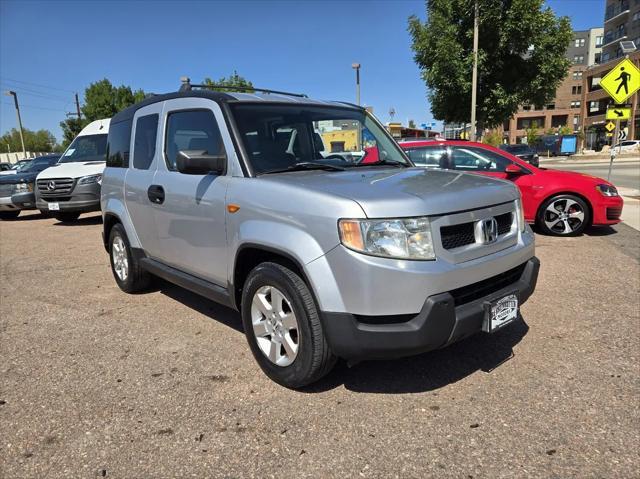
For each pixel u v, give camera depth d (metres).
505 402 2.90
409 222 2.60
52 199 10.59
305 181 3.02
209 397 3.05
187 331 4.14
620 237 7.54
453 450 2.47
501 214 3.10
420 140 8.64
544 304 4.55
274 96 3.92
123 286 5.25
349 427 2.70
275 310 3.06
